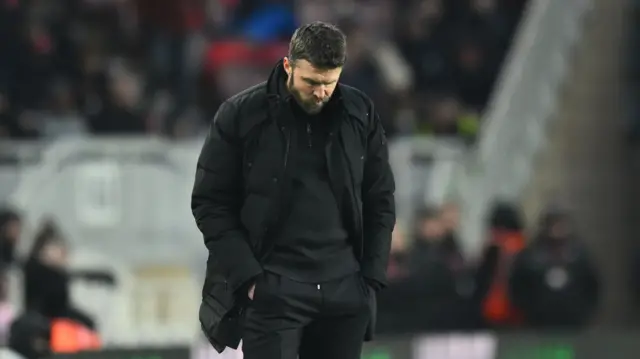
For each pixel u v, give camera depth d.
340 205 16.55
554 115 46.91
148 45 51.06
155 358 27.23
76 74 49.00
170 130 47.44
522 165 46.12
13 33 49.22
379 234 16.89
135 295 39.66
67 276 32.28
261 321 16.44
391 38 53.88
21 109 47.78
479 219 44.22
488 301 38.03
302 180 16.39
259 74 52.50
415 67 52.69
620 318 46.75
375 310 17.14
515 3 54.25
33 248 31.91
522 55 47.88
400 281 36.19
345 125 16.45
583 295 38.22
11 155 42.69
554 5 47.72
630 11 47.50
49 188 41.19
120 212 41.38
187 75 50.53
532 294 37.72
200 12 51.84
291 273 16.44
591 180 46.97
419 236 38.78
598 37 47.31
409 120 48.78
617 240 47.06
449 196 44.56
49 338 29.00
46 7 50.81
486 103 52.84
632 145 47.34
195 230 41.75
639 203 47.25
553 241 38.47
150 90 49.66
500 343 29.64
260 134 16.31
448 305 36.59
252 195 16.38
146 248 41.06
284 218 16.41
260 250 16.45
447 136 48.59
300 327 16.56
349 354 16.81
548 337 29.84
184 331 39.44
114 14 51.56
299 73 15.74
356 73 49.59
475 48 53.12
